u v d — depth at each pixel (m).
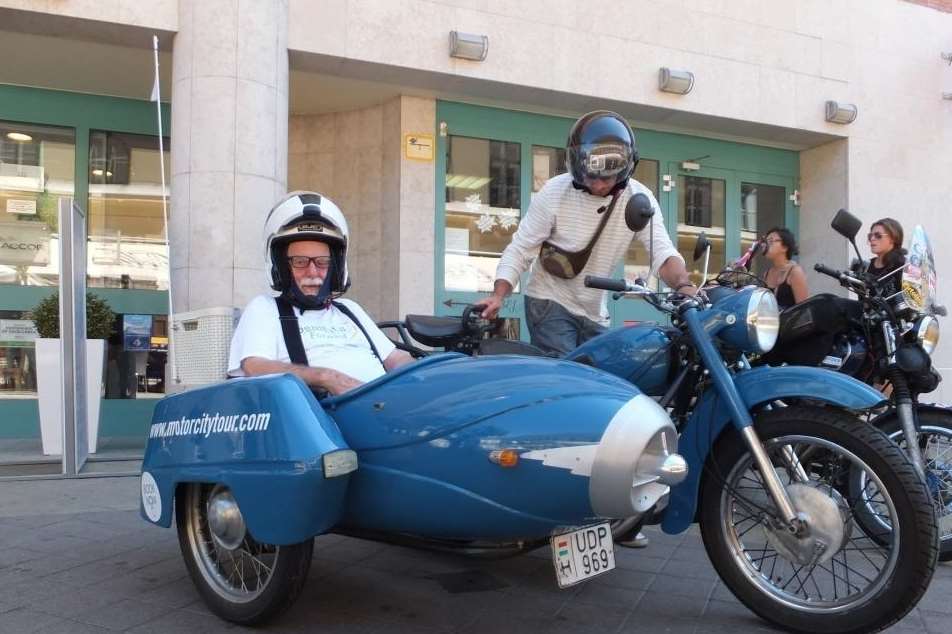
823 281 9.68
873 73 9.50
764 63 8.89
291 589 2.66
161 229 7.91
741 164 9.59
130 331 7.70
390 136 8.06
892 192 9.59
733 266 4.64
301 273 3.17
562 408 2.29
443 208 8.11
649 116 8.63
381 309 8.16
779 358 3.45
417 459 2.40
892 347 3.65
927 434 3.73
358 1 7.12
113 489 5.03
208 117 6.13
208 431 2.70
